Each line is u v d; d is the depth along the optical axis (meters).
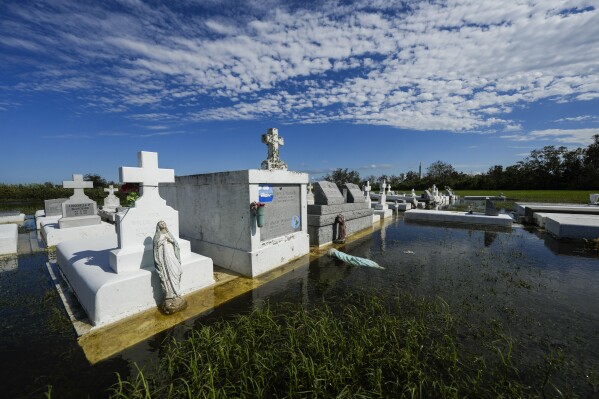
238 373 3.07
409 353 3.35
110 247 6.47
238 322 4.17
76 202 10.26
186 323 4.31
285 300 5.18
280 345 3.63
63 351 3.58
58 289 5.52
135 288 4.62
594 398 2.77
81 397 2.81
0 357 3.46
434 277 6.41
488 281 6.13
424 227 13.73
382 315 4.41
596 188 43.66
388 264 7.48
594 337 3.85
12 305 4.89
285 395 2.84
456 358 3.26
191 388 2.86
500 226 13.71
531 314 4.54
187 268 5.54
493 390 2.86
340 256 7.97
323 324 3.96
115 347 3.66
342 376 2.95
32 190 32.12
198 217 7.96
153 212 5.28
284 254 7.55
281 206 7.67
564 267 7.12
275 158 9.17
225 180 7.02
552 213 14.60
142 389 2.71
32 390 2.90
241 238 6.76
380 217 16.38
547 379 3.02
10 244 8.55
